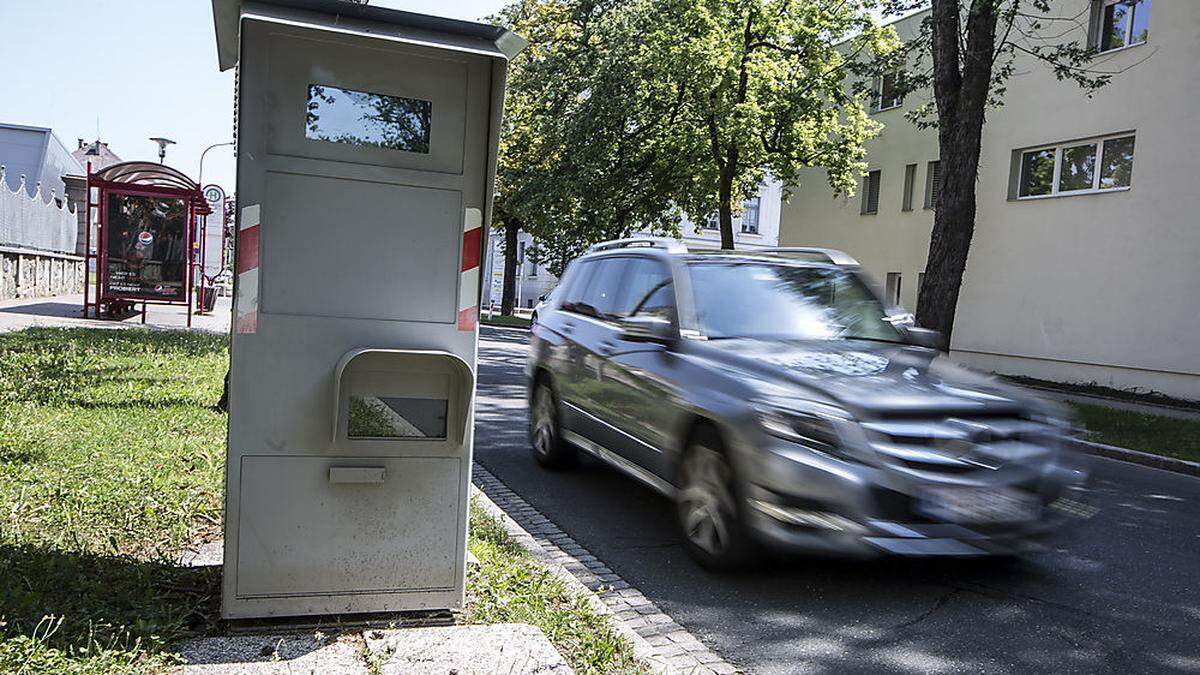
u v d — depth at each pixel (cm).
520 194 3181
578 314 726
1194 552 585
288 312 339
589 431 664
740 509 467
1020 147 1977
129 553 412
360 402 348
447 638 342
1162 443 1081
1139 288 1703
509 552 486
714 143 2456
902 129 2438
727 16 2356
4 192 2330
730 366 512
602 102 2806
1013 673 379
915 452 440
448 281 357
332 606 351
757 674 369
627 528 582
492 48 352
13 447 586
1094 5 1827
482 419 998
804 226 2862
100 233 1808
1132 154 1738
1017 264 1984
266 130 334
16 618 312
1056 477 473
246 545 339
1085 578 511
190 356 1200
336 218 344
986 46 1345
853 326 599
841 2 2367
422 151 353
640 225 3195
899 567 513
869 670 377
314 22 332
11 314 1811
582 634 373
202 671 299
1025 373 1964
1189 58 1617
